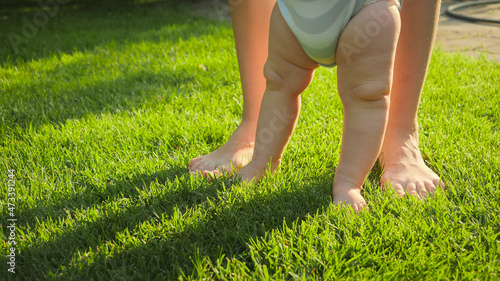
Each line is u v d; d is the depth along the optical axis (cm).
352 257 112
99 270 109
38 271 109
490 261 107
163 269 111
